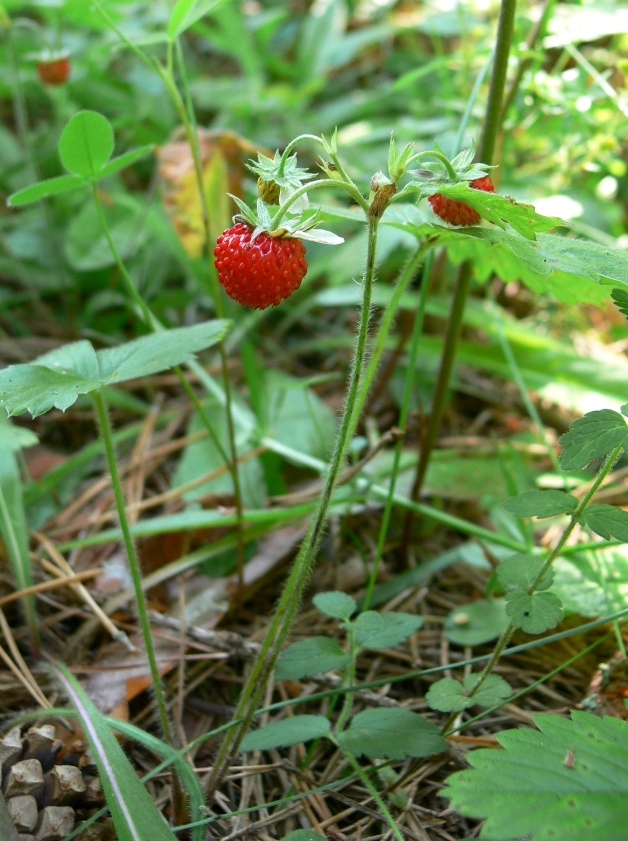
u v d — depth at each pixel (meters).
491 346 0.28
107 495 0.25
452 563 0.22
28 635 0.20
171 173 0.27
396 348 0.25
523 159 0.33
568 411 0.29
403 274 0.17
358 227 0.33
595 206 0.33
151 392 0.29
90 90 0.37
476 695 0.16
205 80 0.42
